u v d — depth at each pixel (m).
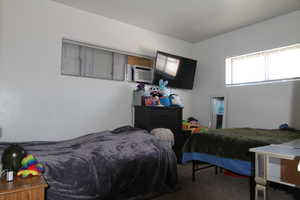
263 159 1.21
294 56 2.85
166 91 3.41
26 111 2.41
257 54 3.27
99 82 2.99
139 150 2.02
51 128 2.58
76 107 2.77
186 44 4.16
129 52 3.33
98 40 2.98
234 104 3.48
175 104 3.32
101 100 3.00
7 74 2.30
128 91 3.29
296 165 1.24
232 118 3.49
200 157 2.24
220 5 2.68
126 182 1.82
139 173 1.92
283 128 2.65
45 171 1.43
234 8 2.76
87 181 1.58
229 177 2.61
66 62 2.79
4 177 1.12
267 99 3.05
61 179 1.47
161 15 3.00
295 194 1.68
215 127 3.70
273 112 2.97
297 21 2.78
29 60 2.44
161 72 3.55
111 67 3.20
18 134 2.36
